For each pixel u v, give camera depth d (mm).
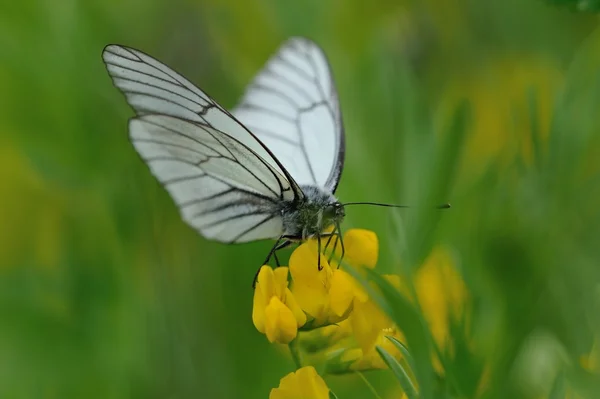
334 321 413
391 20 496
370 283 416
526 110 470
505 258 445
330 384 443
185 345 467
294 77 446
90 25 483
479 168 475
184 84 435
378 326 413
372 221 452
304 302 413
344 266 405
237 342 464
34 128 480
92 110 480
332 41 484
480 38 507
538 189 448
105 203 474
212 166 440
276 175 434
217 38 497
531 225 447
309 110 445
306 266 414
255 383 462
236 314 465
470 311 434
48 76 479
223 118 439
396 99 459
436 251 438
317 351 414
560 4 409
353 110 460
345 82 465
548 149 447
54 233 486
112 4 490
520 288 442
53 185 483
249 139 439
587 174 452
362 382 442
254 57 491
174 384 466
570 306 439
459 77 501
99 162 478
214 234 444
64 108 479
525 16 505
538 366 433
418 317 401
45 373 469
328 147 443
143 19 497
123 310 470
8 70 479
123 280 471
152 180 476
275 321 410
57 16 480
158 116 435
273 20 490
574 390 419
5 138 482
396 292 401
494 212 449
